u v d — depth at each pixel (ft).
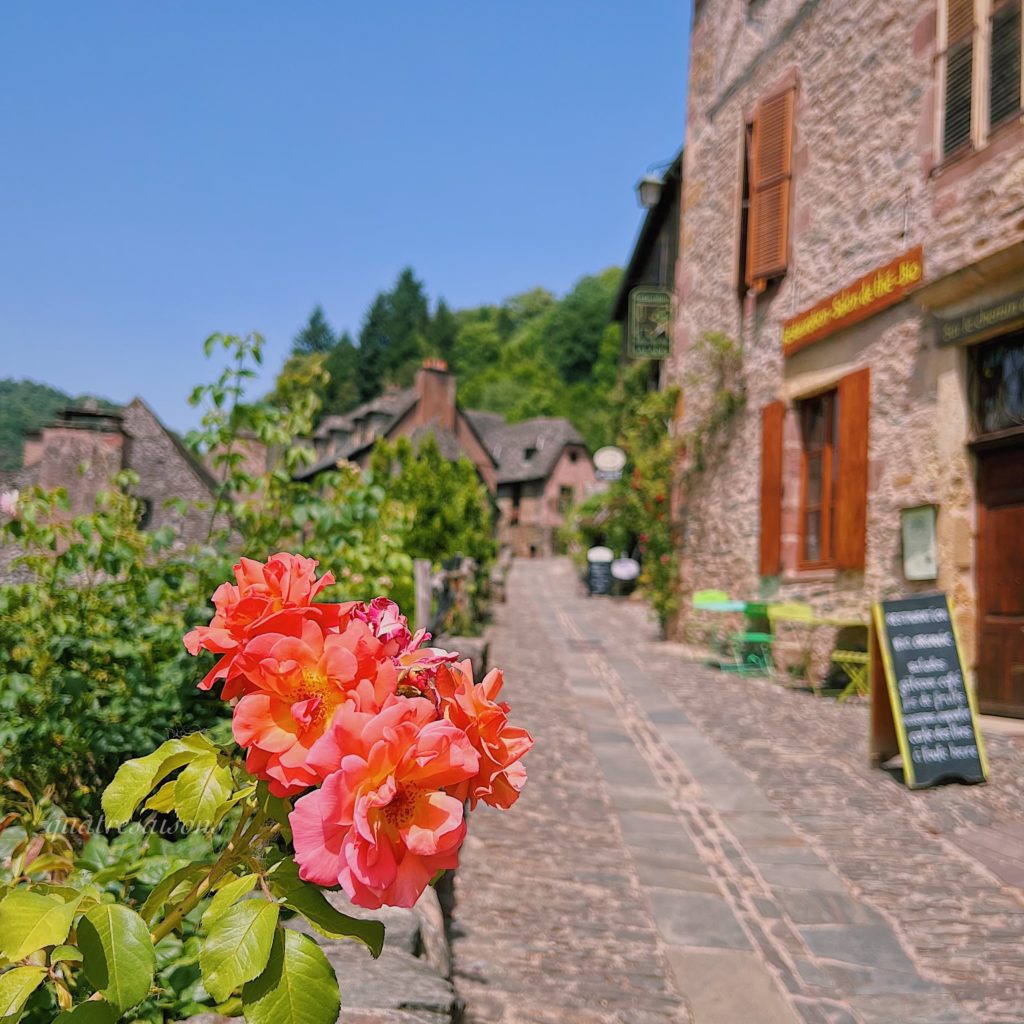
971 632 22.35
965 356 22.84
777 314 32.53
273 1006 3.99
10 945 4.13
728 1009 9.64
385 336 290.76
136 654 11.76
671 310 46.21
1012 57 21.27
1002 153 21.35
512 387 267.59
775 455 31.73
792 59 32.01
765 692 27.91
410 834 3.80
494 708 4.45
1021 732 20.22
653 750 20.80
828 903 12.37
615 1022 9.27
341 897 9.20
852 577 27.20
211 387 14.53
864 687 25.93
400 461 45.21
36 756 10.98
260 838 5.00
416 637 4.79
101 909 4.38
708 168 39.60
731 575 35.94
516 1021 9.16
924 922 11.71
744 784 17.89
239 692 4.56
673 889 12.85
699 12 41.14
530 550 176.86
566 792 17.30
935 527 23.38
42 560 13.00
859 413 26.76
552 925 11.53
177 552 13.99
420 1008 7.16
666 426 43.65
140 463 38.58
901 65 25.50
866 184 26.99
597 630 48.65
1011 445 21.56
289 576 4.76
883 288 25.61
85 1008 4.27
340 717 3.90
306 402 15.69
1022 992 9.93
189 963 7.22
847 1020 9.42
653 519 43.78
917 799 16.46
